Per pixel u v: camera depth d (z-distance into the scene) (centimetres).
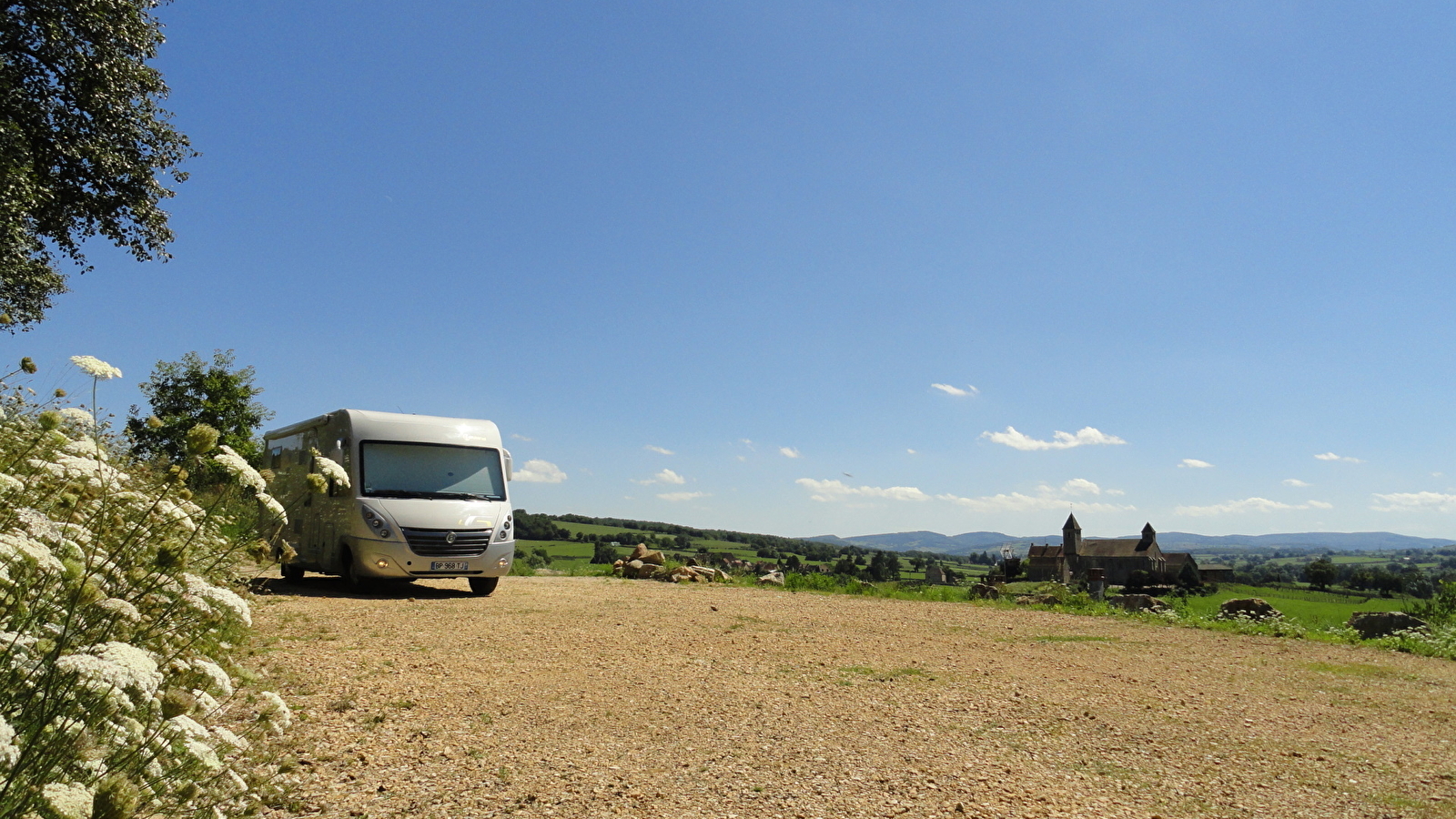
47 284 1622
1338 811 409
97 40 1480
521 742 457
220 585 363
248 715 427
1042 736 533
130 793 168
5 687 189
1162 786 440
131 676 177
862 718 557
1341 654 971
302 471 1400
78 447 304
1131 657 888
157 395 2916
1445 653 988
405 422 1272
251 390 3089
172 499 322
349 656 650
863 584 1725
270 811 324
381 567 1151
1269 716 620
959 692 659
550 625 923
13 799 172
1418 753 524
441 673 617
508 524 1255
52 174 1530
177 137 1684
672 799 383
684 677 666
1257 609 1292
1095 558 11706
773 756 459
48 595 218
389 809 342
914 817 375
